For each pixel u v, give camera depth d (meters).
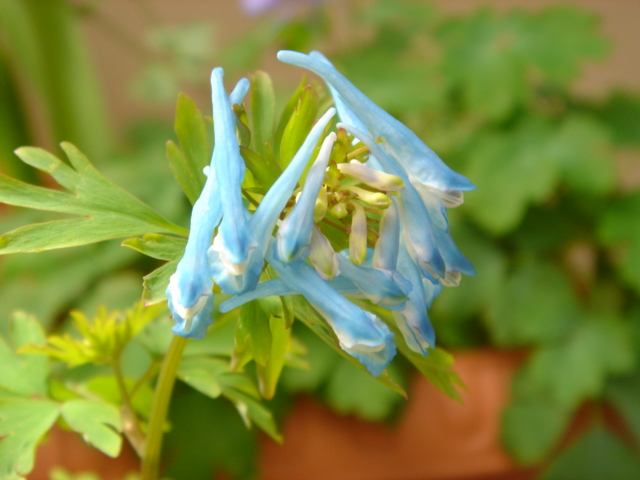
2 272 0.33
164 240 0.16
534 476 0.31
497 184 0.33
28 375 0.19
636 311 0.33
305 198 0.15
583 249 0.39
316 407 0.30
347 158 0.16
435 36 0.36
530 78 0.38
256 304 0.16
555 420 0.31
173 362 0.18
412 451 0.30
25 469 0.18
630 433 0.32
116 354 0.19
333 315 0.15
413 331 0.16
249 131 0.16
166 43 0.43
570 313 0.32
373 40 0.38
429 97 0.34
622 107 0.36
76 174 0.17
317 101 0.16
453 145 0.34
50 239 0.16
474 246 0.33
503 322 0.32
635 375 0.32
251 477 0.29
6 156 0.40
